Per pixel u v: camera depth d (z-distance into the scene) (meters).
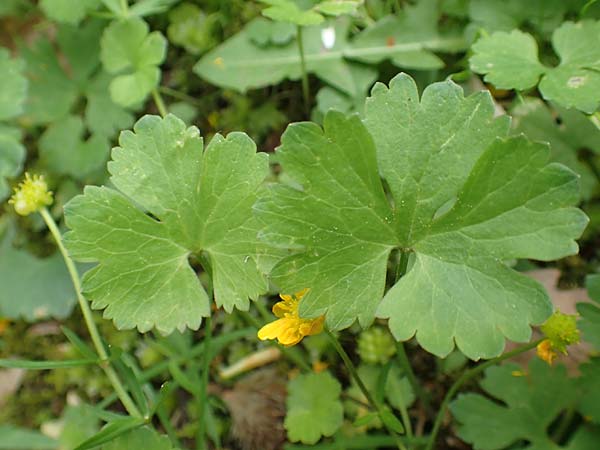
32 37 0.17
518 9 0.14
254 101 0.16
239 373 0.14
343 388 0.14
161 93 0.17
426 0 0.15
